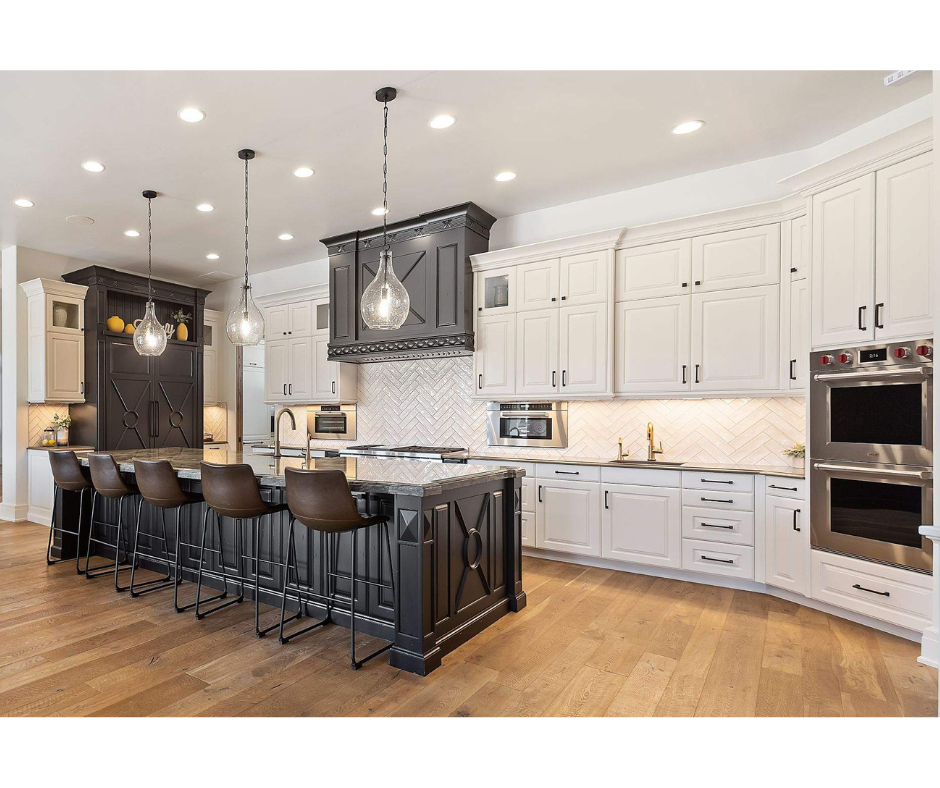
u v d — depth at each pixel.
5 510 5.99
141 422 6.31
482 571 3.03
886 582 2.87
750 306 3.75
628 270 4.24
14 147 3.64
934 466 2.45
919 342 2.72
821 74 2.93
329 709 2.20
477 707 2.22
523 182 4.33
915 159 2.75
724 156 3.90
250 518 3.26
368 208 4.87
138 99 3.09
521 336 4.68
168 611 3.27
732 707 2.21
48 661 2.61
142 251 6.09
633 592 3.61
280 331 6.52
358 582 2.98
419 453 5.11
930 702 2.25
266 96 3.08
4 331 6.01
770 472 3.50
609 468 4.10
